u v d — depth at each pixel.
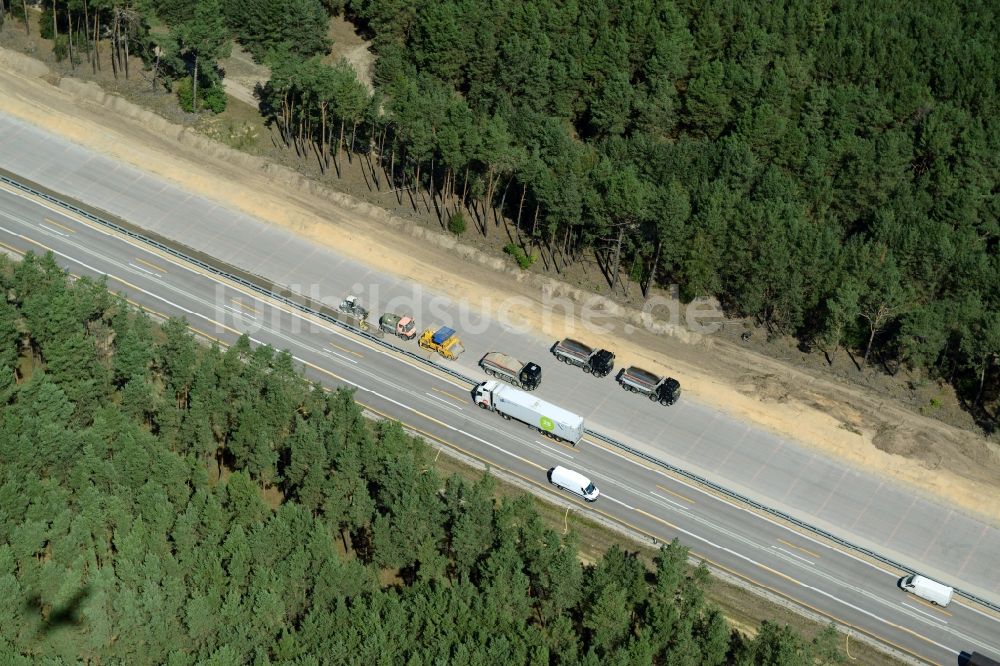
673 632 104.25
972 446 137.62
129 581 104.62
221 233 160.75
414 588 107.56
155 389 130.38
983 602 120.44
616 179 149.00
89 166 168.12
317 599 105.06
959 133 163.38
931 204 156.12
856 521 129.12
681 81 178.75
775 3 184.25
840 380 145.12
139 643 101.44
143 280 152.25
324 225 162.12
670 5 180.62
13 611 100.69
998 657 115.69
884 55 173.88
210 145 171.88
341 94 162.12
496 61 178.75
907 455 135.75
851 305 140.88
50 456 114.69
